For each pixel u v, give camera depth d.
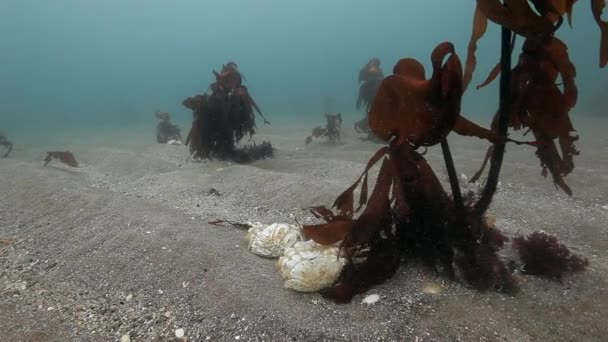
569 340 0.41
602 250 0.63
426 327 0.43
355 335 0.43
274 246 0.60
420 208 0.51
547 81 0.47
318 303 0.48
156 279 0.58
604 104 3.02
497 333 0.42
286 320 0.45
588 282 0.50
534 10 0.42
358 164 1.25
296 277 0.49
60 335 0.49
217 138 1.53
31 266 0.68
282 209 0.92
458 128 0.46
